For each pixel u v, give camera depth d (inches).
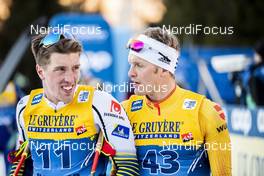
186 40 886.4
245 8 1354.6
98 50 852.0
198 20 1328.7
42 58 293.0
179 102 312.8
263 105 736.3
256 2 1352.1
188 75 866.1
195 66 868.0
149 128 313.4
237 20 1342.3
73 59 292.0
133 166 305.1
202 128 309.1
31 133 307.1
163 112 312.8
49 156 303.7
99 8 1318.9
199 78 863.7
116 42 866.1
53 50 289.3
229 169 313.7
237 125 607.5
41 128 304.7
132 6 1258.6
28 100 311.0
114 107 305.6
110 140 302.2
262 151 542.9
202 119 308.2
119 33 872.3
